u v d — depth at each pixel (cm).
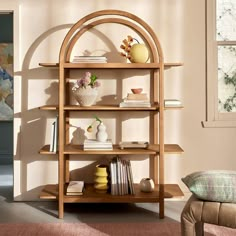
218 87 344
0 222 283
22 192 338
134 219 290
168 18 333
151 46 324
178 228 269
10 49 554
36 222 283
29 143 336
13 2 329
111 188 300
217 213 210
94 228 269
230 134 338
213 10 332
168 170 339
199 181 219
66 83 330
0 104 560
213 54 334
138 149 304
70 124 336
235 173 226
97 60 302
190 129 337
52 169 338
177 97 336
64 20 332
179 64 307
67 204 331
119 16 332
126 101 297
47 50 333
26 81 333
